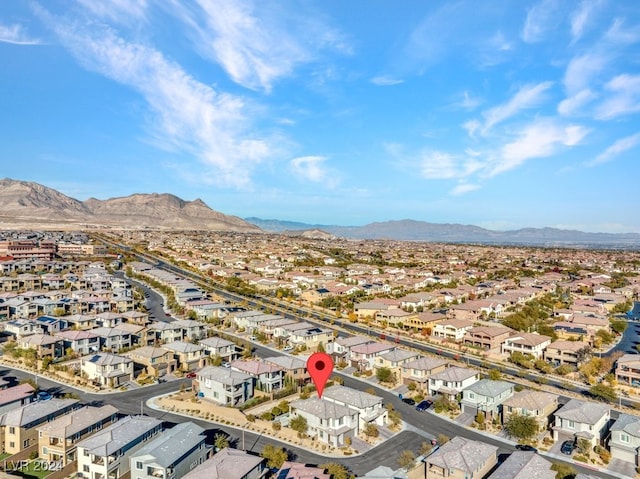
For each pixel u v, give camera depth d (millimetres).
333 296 162875
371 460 59594
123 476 53438
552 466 54156
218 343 100062
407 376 87688
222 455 52812
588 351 104625
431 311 152750
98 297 148375
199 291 165000
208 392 79062
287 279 197500
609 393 80750
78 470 54125
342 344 102125
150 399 78312
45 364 92188
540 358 106938
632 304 182000
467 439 59750
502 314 147250
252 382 81062
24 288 165125
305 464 57875
